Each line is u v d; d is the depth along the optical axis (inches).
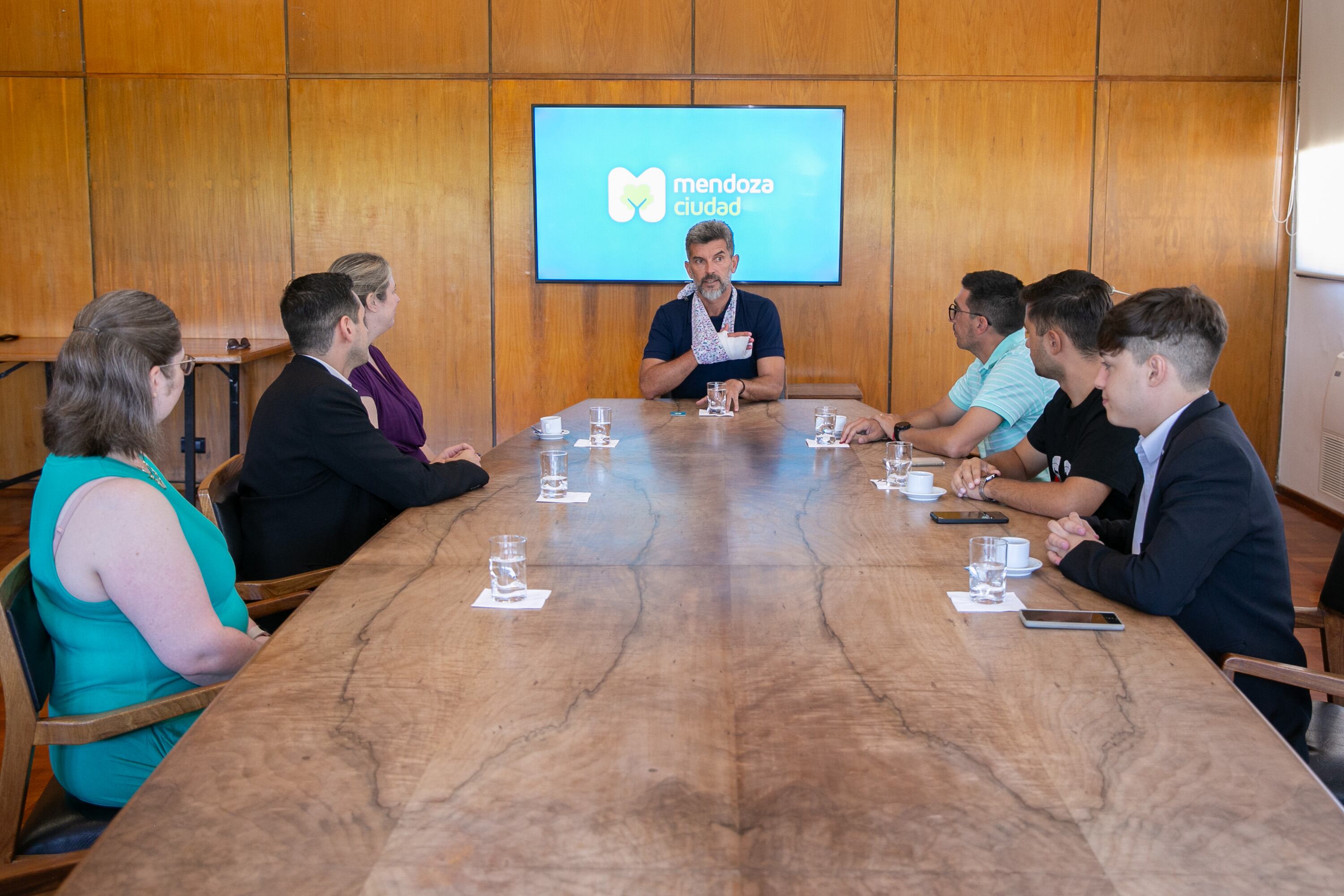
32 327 223.6
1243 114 215.9
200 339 224.2
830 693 52.1
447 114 219.0
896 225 220.4
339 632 60.2
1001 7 214.5
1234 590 69.6
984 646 58.3
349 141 219.8
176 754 45.5
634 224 219.8
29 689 58.6
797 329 224.1
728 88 216.8
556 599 66.1
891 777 43.8
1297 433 215.9
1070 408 100.3
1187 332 70.5
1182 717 49.5
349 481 93.1
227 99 218.5
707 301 158.6
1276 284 219.8
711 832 39.7
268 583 85.3
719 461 110.4
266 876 36.8
